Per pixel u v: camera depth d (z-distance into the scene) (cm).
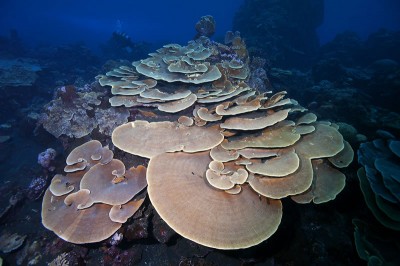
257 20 591
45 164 166
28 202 160
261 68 263
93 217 113
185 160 112
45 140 216
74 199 116
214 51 236
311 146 121
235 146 114
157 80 164
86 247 121
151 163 109
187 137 120
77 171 134
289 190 101
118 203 108
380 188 115
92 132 164
